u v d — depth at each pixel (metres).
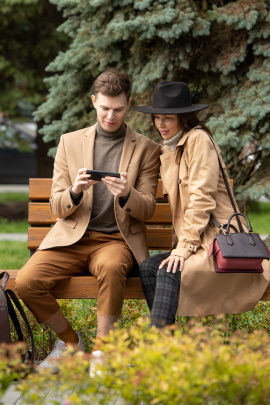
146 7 10.37
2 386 4.33
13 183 36.72
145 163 6.58
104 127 6.47
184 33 10.36
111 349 4.23
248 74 10.21
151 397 4.11
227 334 6.58
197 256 5.97
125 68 11.11
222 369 3.91
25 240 15.98
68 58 11.30
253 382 3.98
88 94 11.53
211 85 10.73
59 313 6.15
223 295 5.98
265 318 6.85
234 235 5.86
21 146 24.33
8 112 21.55
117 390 4.14
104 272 5.95
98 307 5.99
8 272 6.55
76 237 6.28
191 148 6.18
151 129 10.84
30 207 7.05
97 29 11.11
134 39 10.94
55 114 12.14
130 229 6.40
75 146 6.61
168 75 10.76
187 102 6.35
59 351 6.16
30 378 4.25
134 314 6.56
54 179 6.57
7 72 20.53
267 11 10.12
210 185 6.06
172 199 6.30
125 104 6.43
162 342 4.29
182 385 3.82
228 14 10.13
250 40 10.18
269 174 10.11
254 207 22.22
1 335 5.63
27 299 6.05
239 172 10.55
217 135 9.92
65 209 6.27
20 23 20.53
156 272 6.01
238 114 10.12
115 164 6.53
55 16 20.64
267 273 6.10
